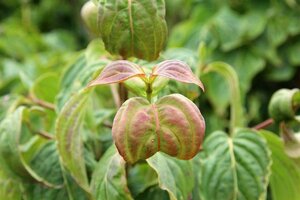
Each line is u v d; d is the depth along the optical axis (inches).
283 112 18.7
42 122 22.5
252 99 31.7
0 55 41.4
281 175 20.1
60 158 17.4
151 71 15.4
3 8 52.5
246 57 31.4
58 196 18.4
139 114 13.4
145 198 18.6
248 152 18.1
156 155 15.7
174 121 13.4
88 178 18.1
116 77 13.8
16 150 18.0
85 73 18.5
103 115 20.2
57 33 45.6
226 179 17.8
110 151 16.9
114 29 15.9
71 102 17.0
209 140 18.6
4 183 19.3
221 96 29.6
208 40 31.8
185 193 16.7
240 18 31.9
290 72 31.3
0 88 32.1
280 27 31.6
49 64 33.7
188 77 13.8
